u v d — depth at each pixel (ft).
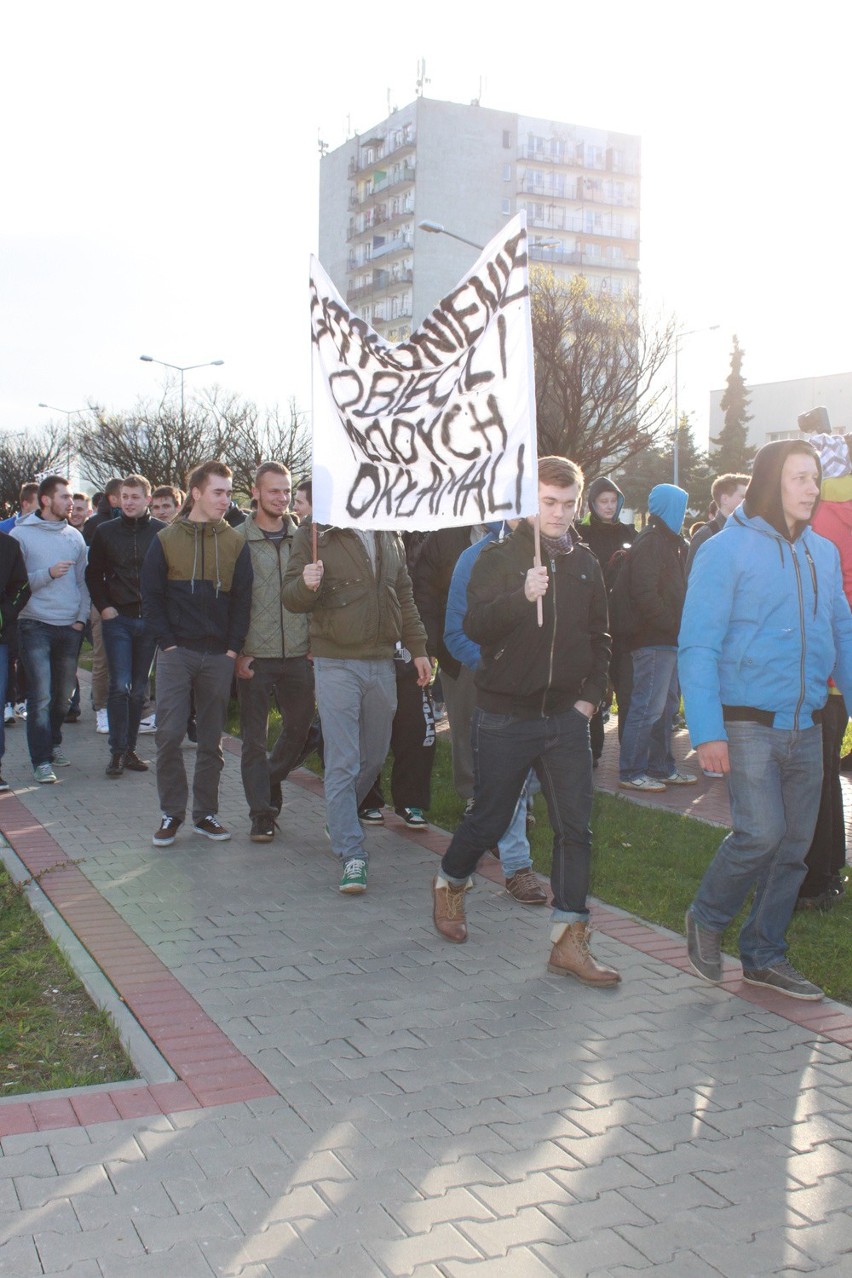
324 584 19.99
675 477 167.43
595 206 320.09
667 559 28.25
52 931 17.76
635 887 20.30
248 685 23.26
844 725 19.10
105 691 37.09
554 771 15.90
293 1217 10.16
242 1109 12.11
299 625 23.39
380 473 16.69
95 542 29.81
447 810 25.89
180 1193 10.48
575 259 316.19
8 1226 9.93
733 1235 10.07
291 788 28.63
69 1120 11.82
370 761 20.86
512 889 19.66
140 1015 14.60
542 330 103.40
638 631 28.50
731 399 224.74
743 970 15.93
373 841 23.59
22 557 27.27
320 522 17.22
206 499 22.40
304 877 20.89
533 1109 12.23
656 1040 14.03
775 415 223.10
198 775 23.61
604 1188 10.73
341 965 16.47
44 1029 14.42
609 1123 11.94
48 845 22.95
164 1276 9.31
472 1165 11.07
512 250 14.93
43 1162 10.97
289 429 156.46
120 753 30.12
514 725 15.78
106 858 22.03
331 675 20.08
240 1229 9.96
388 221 306.76
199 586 22.53
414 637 21.62
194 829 24.16
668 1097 12.55
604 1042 13.96
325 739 20.26
